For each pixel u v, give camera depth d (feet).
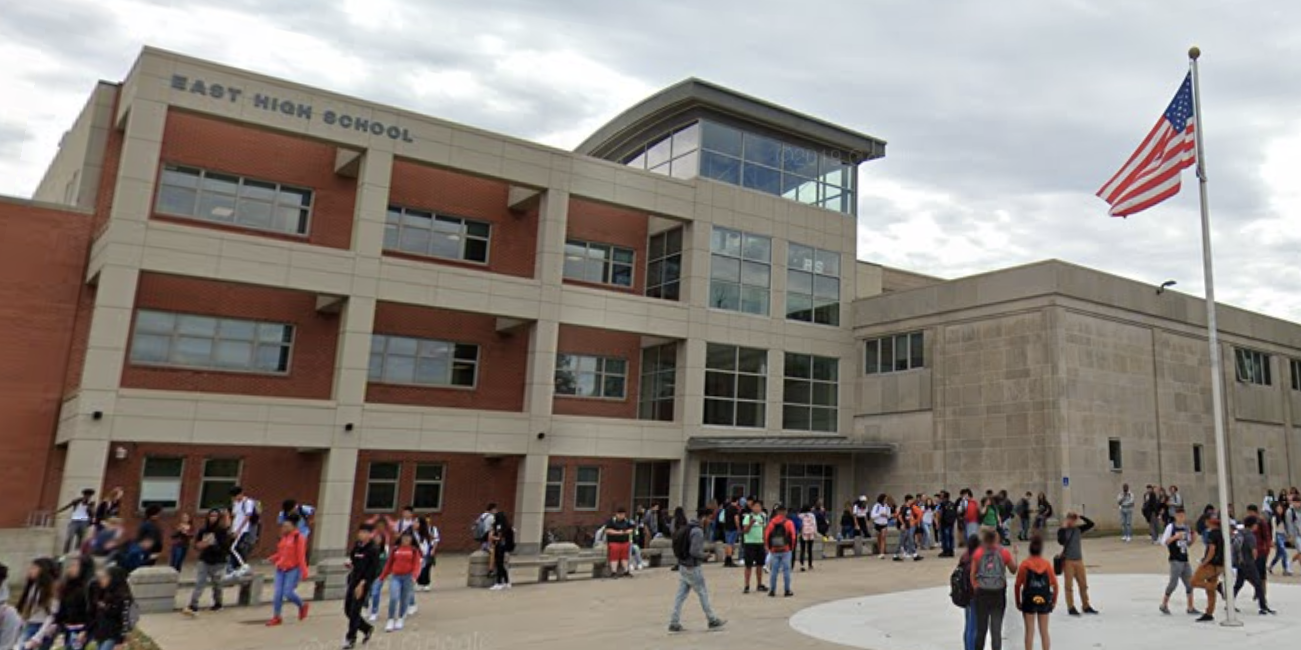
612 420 103.60
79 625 35.50
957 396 109.19
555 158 101.09
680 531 45.98
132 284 75.72
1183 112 52.65
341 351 85.71
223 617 50.52
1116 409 103.09
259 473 85.97
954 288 111.75
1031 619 36.24
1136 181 55.26
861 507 92.84
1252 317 128.67
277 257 82.94
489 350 102.27
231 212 86.99
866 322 124.88
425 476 96.53
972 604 36.11
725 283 115.34
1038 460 97.96
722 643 41.70
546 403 96.99
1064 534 50.29
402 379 96.37
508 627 46.83
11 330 76.95
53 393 78.07
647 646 41.11
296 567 49.14
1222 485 47.80
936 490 109.81
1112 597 56.08
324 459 84.69
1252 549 49.60
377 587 48.52
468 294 93.35
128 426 74.13
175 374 83.15
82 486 71.20
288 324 90.02
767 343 117.70
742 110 118.11
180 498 82.12
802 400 120.88
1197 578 48.21
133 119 77.46
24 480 75.66
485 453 93.97
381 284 88.22
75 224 81.00
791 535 58.65
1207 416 115.75
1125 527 94.17
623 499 110.11
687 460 108.27
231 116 81.87
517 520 94.53
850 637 43.04
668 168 121.90
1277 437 128.16
